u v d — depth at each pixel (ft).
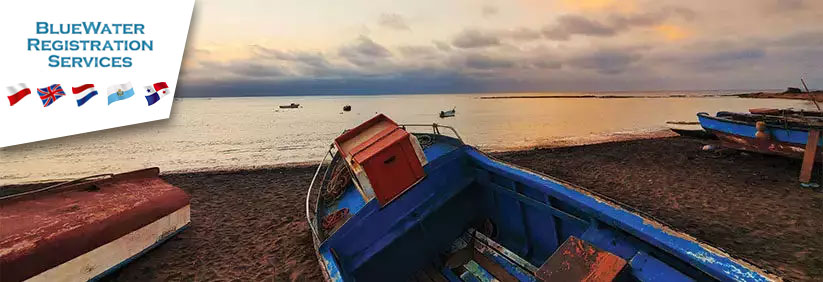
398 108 252.83
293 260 21.03
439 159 16.72
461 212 17.12
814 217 23.07
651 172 37.40
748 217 23.68
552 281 8.57
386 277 15.08
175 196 23.06
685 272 9.10
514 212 15.71
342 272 11.94
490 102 383.45
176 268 20.04
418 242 15.85
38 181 44.98
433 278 14.92
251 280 18.89
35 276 14.61
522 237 15.46
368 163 14.28
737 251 19.24
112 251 18.15
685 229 22.29
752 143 35.73
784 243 19.86
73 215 17.70
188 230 25.59
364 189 15.24
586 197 12.08
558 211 13.07
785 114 38.68
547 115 166.40
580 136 81.87
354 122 144.97
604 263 8.70
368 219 14.52
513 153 54.60
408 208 15.56
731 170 35.68
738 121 36.63
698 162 40.45
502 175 15.47
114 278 18.75
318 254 13.32
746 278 7.68
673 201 27.58
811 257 18.19
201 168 50.70
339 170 21.24
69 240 16.17
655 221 10.02
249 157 60.85
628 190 31.27
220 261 20.92
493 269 13.88
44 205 18.10
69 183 20.53
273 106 334.24
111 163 56.80
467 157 17.57
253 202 32.65
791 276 16.65
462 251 15.42
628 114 164.76
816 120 33.83
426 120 140.67
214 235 24.71
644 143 57.88
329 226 16.26
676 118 136.98
